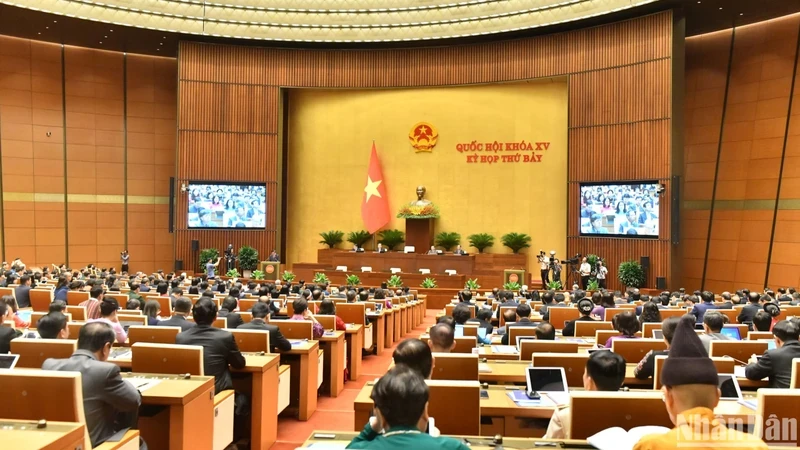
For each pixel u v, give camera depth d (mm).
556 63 22141
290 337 7625
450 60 24047
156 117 25672
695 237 21766
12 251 23031
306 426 6859
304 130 25797
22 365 4949
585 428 3391
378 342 11828
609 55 20922
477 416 3820
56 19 21344
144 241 25484
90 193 24547
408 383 2365
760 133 20203
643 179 19844
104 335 4070
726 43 21219
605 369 3764
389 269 23078
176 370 4969
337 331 8844
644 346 6004
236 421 5969
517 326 7664
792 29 19594
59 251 23922
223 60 24344
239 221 24188
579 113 21547
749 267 20234
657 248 19422
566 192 22953
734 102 20938
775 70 19922
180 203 23719
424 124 24672
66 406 3416
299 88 24984
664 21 19641
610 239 20578
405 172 24922
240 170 24344
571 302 12680
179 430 4207
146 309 7688
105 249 24797
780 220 19562
